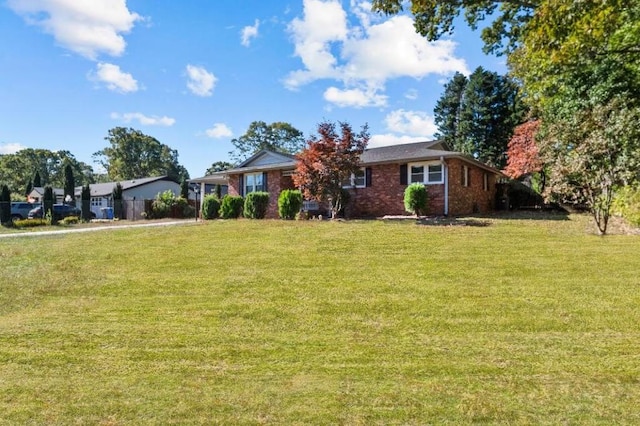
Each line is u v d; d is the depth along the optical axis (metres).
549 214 16.25
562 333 3.97
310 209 18.73
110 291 5.96
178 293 5.78
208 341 3.99
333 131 15.17
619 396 2.76
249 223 12.83
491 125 33.81
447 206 16.02
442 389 2.92
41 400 2.84
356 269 6.77
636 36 10.15
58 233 13.65
